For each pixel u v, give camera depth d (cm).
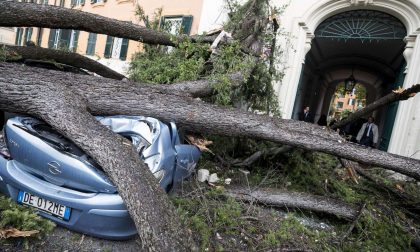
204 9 872
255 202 359
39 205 227
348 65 1408
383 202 403
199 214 290
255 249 265
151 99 344
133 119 298
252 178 430
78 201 216
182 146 324
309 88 1315
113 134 253
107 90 329
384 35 742
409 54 663
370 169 496
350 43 998
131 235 238
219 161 450
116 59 1277
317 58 1190
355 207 372
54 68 508
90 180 220
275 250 269
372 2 685
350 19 764
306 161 441
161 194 220
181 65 489
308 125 412
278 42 755
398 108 659
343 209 363
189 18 1072
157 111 342
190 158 336
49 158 223
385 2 675
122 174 218
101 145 234
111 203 218
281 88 755
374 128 769
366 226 341
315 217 381
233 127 367
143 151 265
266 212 344
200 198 321
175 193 326
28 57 487
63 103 266
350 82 1441
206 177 372
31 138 230
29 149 227
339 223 371
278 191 380
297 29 750
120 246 236
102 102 321
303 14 746
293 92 757
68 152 240
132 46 1220
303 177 436
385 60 1112
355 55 1193
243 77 497
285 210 378
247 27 633
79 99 287
